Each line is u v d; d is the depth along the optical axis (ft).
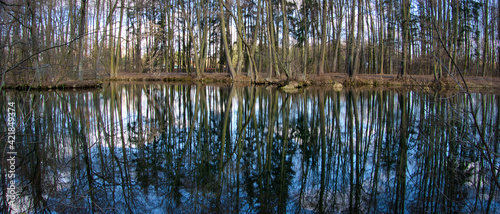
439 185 14.19
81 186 13.82
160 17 109.81
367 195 13.16
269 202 12.48
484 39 71.51
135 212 11.43
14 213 11.31
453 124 22.97
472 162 17.22
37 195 12.87
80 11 57.41
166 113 35.32
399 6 61.26
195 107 40.42
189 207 11.92
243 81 85.46
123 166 16.58
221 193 13.33
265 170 16.42
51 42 52.60
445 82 57.67
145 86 74.49
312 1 91.66
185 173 15.74
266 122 30.50
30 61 43.45
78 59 61.36
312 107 40.65
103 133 24.52
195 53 88.84
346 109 38.65
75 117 31.63
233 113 35.88
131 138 22.95
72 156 18.26
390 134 24.89
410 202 12.45
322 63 83.71
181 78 93.56
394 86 70.69
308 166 17.12
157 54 102.32
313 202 12.48
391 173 15.93
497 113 33.04
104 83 84.07
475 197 12.84
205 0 91.35
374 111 36.76
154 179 14.83
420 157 18.62
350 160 18.28
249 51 81.25
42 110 35.27
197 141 22.44
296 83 69.15
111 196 12.85
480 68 78.43
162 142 21.94
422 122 26.81
